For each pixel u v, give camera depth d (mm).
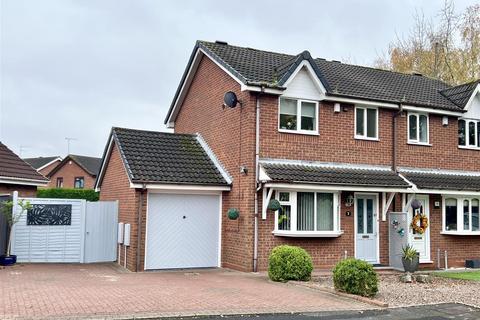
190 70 20609
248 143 16312
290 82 16812
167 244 16562
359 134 18422
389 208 18516
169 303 10328
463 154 20609
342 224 17516
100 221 18281
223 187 17109
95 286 12352
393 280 15141
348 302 11281
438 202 19547
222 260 17312
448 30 35312
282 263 13805
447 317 10156
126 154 16984
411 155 19328
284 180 15562
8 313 8945
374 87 20125
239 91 17078
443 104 20281
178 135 19562
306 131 17266
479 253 20281
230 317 9508
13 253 17156
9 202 16516
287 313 9992
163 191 16609
